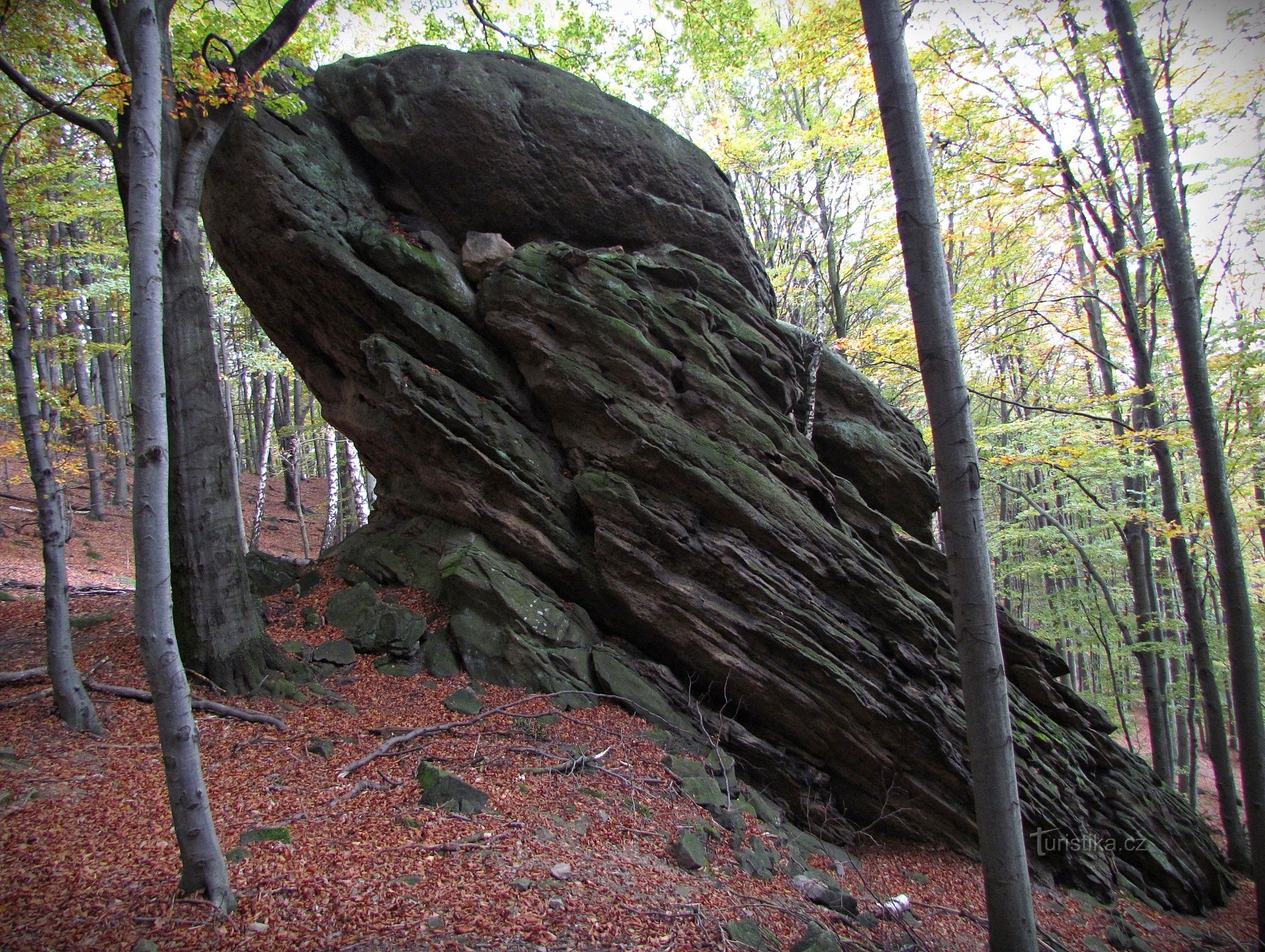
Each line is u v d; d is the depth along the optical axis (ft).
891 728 30.42
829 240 62.69
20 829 16.16
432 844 17.93
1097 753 37.24
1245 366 37.47
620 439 32.42
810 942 17.56
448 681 28.86
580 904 16.57
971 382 79.56
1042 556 71.15
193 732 14.14
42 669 25.40
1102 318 56.70
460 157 35.60
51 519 21.81
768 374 35.65
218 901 14.05
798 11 45.85
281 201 32.48
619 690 29.68
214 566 25.63
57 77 29.91
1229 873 36.86
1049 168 39.11
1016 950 14.85
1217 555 28.17
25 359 21.35
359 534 37.50
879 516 35.96
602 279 34.19
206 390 26.03
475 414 32.53
